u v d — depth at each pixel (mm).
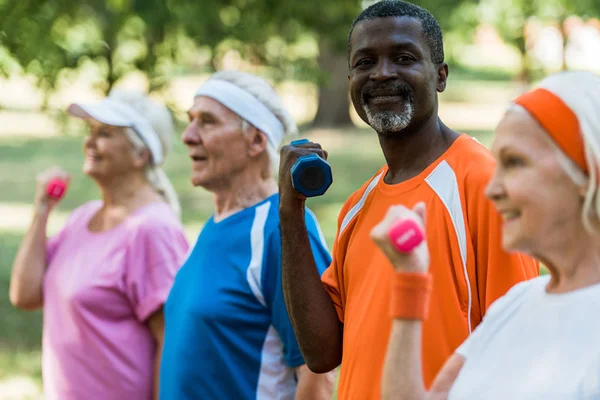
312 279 3461
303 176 3301
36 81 9250
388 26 3248
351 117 33500
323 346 3465
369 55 3271
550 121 2205
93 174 4820
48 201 5137
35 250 5066
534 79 31422
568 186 2213
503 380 2285
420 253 2314
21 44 8930
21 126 30891
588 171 2193
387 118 3230
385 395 2320
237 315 4008
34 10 8977
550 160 2211
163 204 4844
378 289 3152
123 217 4781
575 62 31984
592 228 2197
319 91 31328
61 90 9375
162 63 10133
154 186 4926
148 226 4668
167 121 5012
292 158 3416
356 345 3182
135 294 4629
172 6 10422
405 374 2303
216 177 4277
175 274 4633
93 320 4629
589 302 2223
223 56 11359
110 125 4801
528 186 2221
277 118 4367
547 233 2236
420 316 2311
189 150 4336
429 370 3047
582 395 2131
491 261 3021
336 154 24391
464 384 2367
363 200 3402
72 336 4664
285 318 3939
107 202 4875
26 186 19406
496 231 3012
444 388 2461
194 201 17312
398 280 2316
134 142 4812
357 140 27828
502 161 2281
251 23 10844
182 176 20438
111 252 4680
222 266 4090
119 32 10055
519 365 2275
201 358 4035
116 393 4629
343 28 10852
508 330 2355
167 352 4203
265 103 4309
